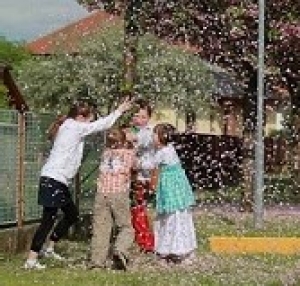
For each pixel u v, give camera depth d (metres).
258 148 19.97
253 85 24.80
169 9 23.73
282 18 23.77
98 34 32.50
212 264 13.62
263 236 17.80
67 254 14.49
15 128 14.45
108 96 23.95
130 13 19.50
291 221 21.20
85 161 16.98
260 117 19.95
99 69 30.08
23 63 37.00
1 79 18.56
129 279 12.26
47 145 15.45
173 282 12.12
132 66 19.02
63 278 12.21
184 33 24.17
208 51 24.50
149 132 14.70
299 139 28.38
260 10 19.97
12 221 14.39
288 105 27.03
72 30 34.72
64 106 32.34
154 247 14.26
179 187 14.01
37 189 15.16
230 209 23.77
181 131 33.94
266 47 24.02
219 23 23.89
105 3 24.09
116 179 13.17
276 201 26.39
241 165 25.41
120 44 30.66
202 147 28.88
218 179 27.16
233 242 16.20
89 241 16.00
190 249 13.93
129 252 14.04
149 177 14.61
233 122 32.06
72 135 13.16
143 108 14.84
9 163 14.27
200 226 19.48
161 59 28.73
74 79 32.19
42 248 13.70
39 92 33.91
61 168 13.09
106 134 14.62
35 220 15.15
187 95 31.61
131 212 14.37
